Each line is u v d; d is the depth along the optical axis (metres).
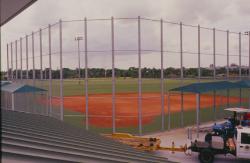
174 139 30.28
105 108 40.47
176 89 32.06
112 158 8.27
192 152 24.78
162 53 33.41
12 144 6.98
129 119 37.03
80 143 9.48
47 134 9.66
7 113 13.02
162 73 33.31
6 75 60.16
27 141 7.77
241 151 21.14
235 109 30.27
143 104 39.22
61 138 9.54
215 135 25.19
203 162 22.06
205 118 41.69
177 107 47.66
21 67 48.62
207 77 39.88
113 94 31.78
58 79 36.34
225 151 21.69
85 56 32.91
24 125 10.52
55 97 36.62
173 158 23.38
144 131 33.38
